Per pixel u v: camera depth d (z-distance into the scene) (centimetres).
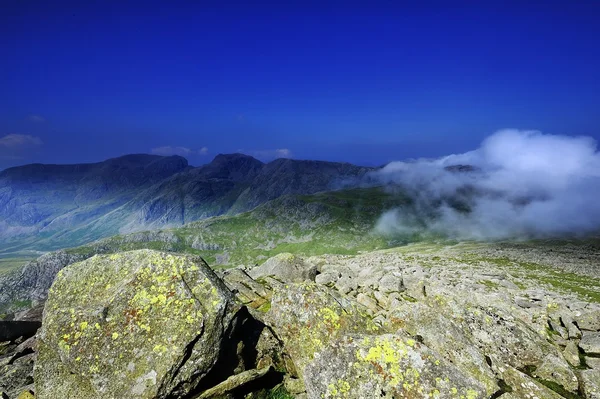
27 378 1647
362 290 3378
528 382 1334
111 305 1492
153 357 1363
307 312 1702
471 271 9919
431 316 1691
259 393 1438
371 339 1312
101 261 1722
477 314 1820
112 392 1316
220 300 1510
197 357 1388
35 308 2953
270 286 3462
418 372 1198
